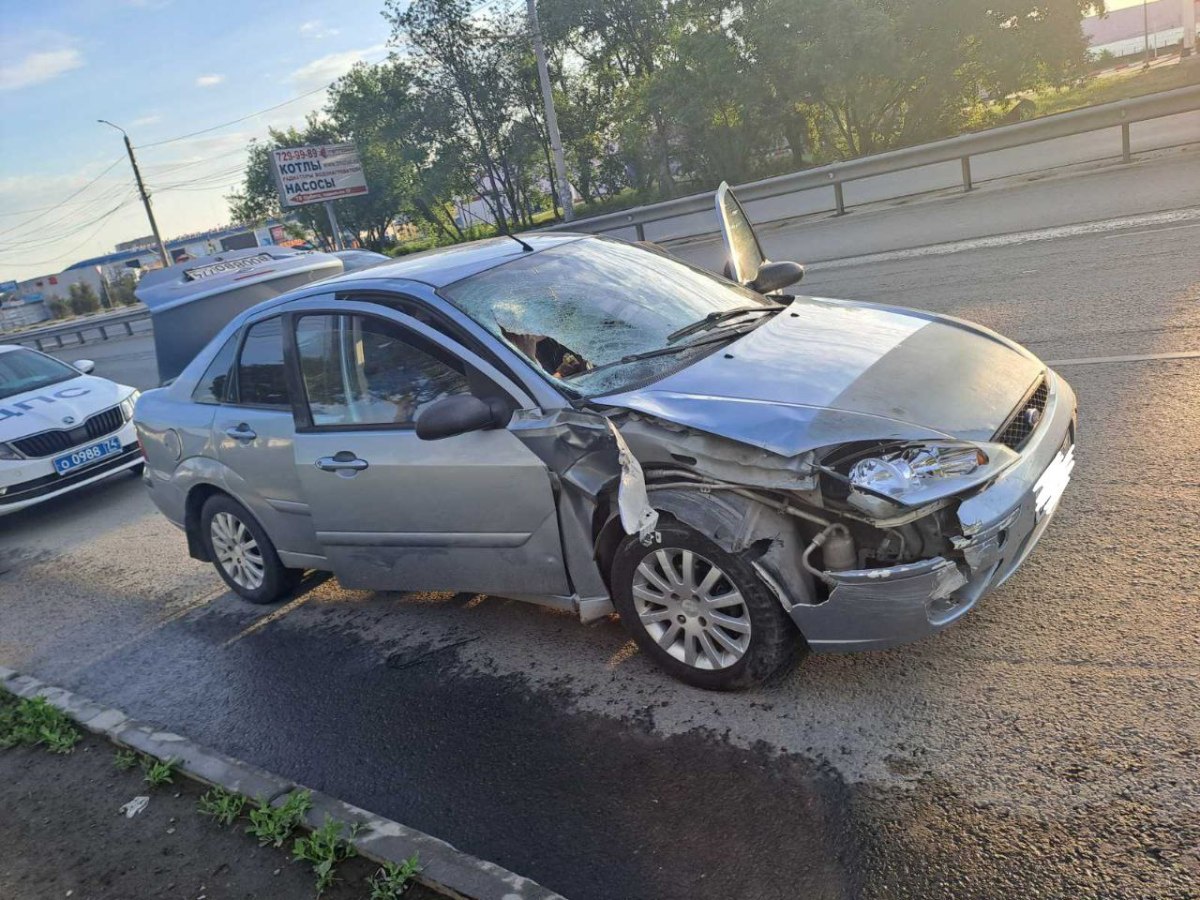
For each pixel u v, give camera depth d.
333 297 4.21
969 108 24.58
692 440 3.17
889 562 3.06
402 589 4.22
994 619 3.49
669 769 3.10
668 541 3.28
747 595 3.18
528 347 3.70
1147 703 2.87
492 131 33.38
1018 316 7.09
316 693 4.17
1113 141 15.72
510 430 3.54
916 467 2.92
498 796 3.18
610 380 3.59
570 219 24.78
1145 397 5.14
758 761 3.04
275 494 4.63
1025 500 3.04
